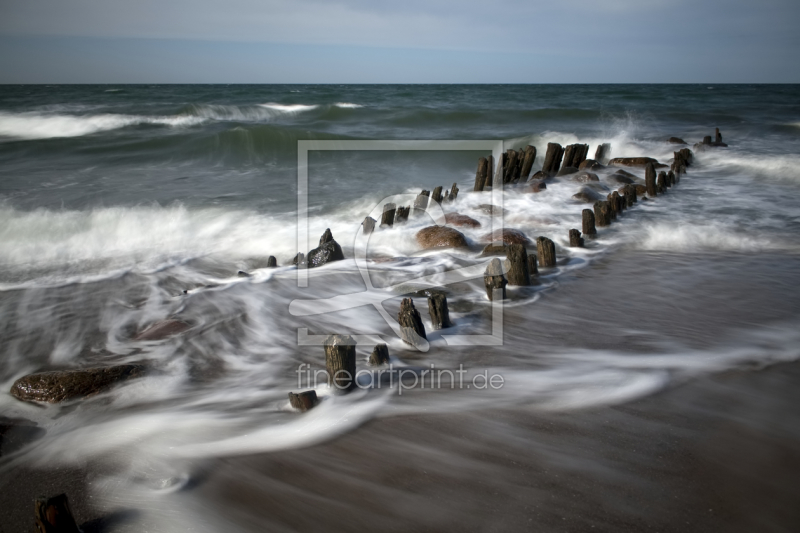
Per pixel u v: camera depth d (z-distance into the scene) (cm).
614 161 1628
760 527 282
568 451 346
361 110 3450
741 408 394
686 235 888
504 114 3253
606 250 826
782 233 899
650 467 329
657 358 473
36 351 526
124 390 439
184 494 315
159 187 1335
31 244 859
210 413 401
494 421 379
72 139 1919
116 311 625
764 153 1775
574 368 458
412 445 355
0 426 382
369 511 299
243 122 2944
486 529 283
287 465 338
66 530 273
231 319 588
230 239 900
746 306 599
